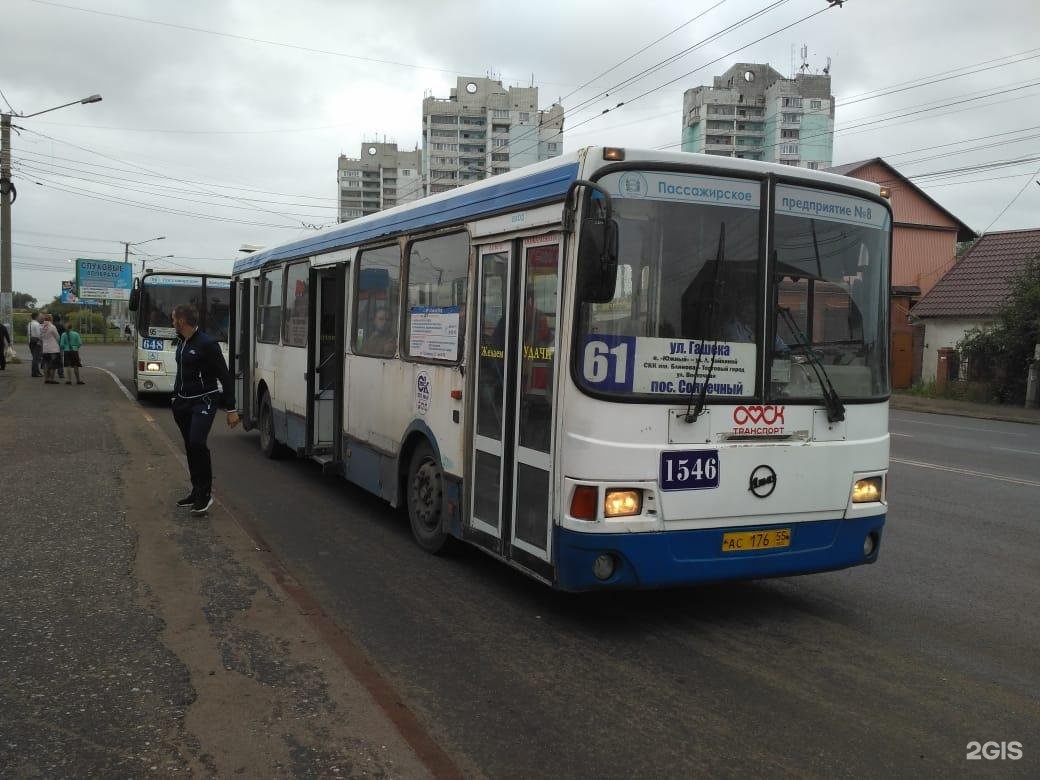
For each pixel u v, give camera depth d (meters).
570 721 3.99
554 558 4.97
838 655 4.96
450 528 6.41
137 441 11.62
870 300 5.54
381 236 7.81
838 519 5.37
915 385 31.66
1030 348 26.86
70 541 6.45
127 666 4.25
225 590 5.44
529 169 5.49
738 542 5.04
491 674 4.53
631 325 4.82
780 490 5.14
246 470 10.50
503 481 5.59
